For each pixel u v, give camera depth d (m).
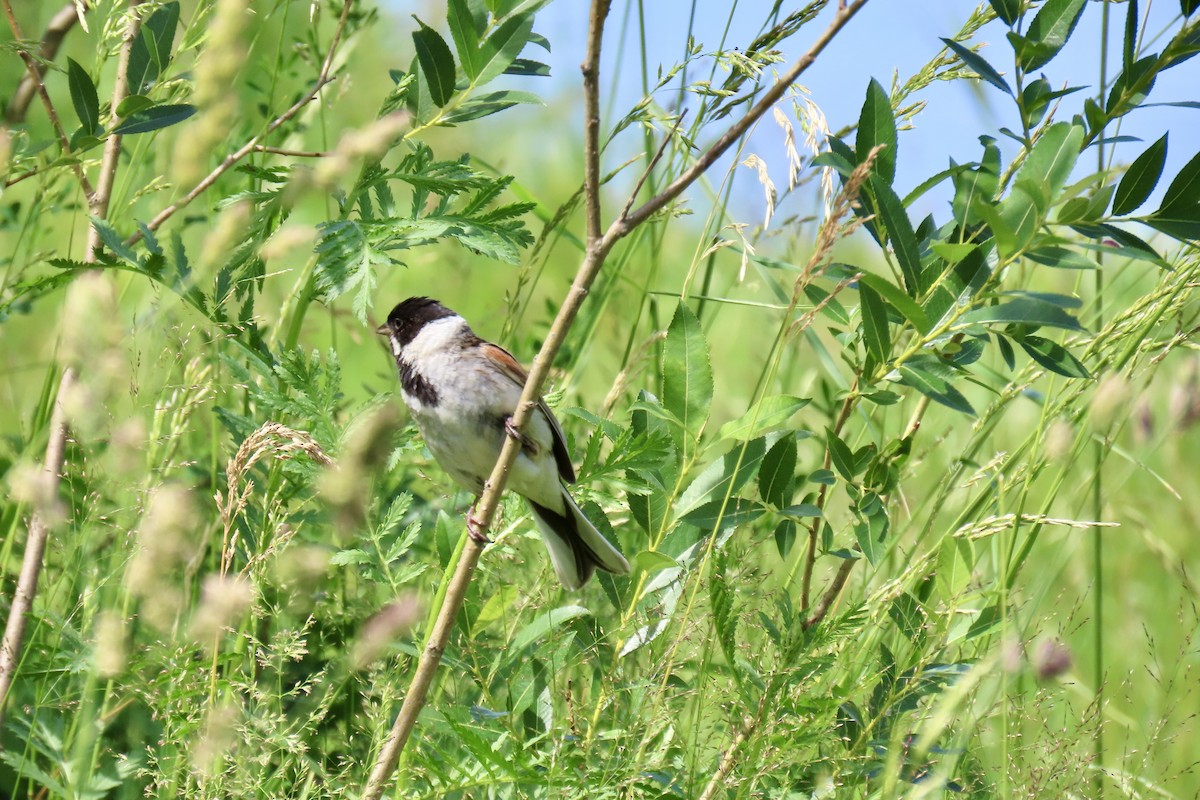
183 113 7.27
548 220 9.10
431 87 7.16
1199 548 11.20
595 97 5.61
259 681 7.81
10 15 7.33
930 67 7.71
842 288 6.69
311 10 8.25
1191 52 6.46
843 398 7.63
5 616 7.89
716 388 13.18
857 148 7.25
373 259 6.92
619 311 10.54
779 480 7.41
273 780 6.74
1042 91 6.91
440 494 9.55
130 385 6.70
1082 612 9.89
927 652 7.07
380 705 7.13
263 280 7.90
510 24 7.02
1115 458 10.62
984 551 8.29
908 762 6.32
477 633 7.16
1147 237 8.21
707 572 6.93
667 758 7.27
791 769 6.93
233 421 7.40
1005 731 6.61
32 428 8.22
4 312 7.75
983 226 7.04
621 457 7.09
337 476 5.55
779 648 6.96
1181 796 8.62
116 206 8.26
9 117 8.80
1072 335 8.80
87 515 6.83
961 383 11.53
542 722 7.38
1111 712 9.00
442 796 6.82
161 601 5.14
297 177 6.09
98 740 6.89
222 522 7.32
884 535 7.43
